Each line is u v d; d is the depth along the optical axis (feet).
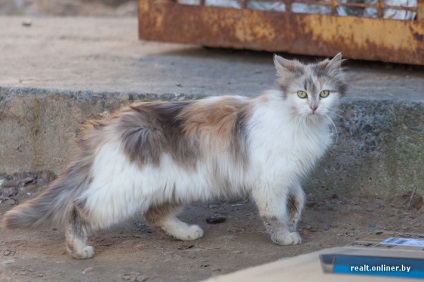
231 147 24.58
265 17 37.40
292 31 36.86
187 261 24.23
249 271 22.89
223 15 38.50
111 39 45.55
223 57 40.01
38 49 41.86
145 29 40.63
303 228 27.25
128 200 24.08
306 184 29.78
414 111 28.30
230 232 27.20
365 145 29.01
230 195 25.66
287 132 24.36
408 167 28.73
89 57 39.60
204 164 24.58
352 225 27.48
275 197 24.99
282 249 25.08
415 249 23.99
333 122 27.45
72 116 30.83
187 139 24.52
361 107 28.86
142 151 23.94
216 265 23.75
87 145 24.68
